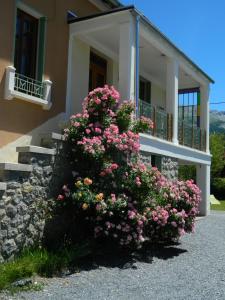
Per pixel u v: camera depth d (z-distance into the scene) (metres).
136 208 8.43
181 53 13.59
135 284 6.75
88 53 12.02
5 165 7.00
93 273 7.18
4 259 6.91
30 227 7.52
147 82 16.70
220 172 34.59
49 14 10.32
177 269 7.92
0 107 8.75
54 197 8.19
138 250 9.15
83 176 8.55
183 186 9.99
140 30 11.11
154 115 12.16
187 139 15.05
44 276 6.72
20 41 9.62
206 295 6.34
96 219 8.06
